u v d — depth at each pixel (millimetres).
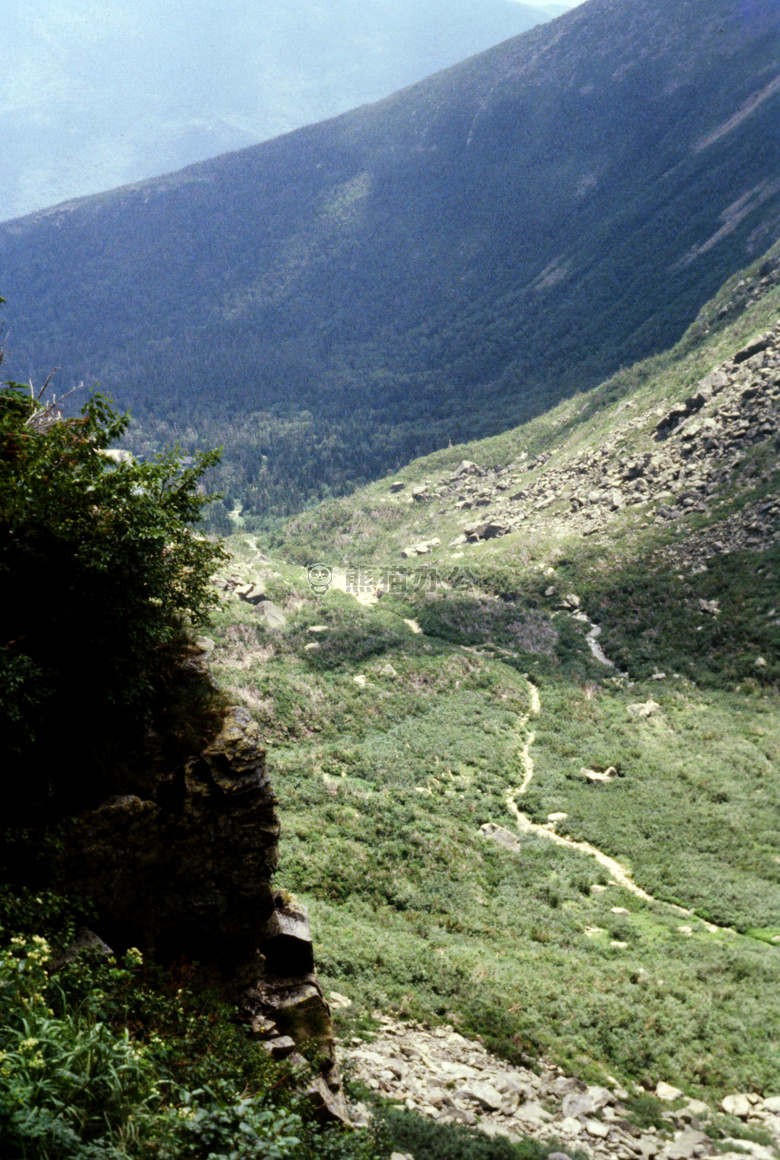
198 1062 8109
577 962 28734
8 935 8461
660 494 119375
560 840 44531
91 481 10688
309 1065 10438
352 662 71000
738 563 90938
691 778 52781
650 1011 24438
